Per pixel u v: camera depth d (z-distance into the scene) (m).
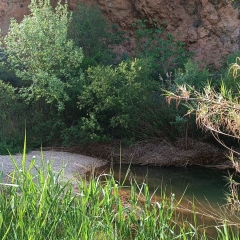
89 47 14.30
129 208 5.83
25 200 4.72
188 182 9.41
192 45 15.82
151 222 5.04
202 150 11.36
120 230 5.00
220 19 15.32
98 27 14.56
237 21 15.12
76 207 4.88
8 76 12.81
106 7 16.36
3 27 15.66
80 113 12.41
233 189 5.21
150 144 11.73
